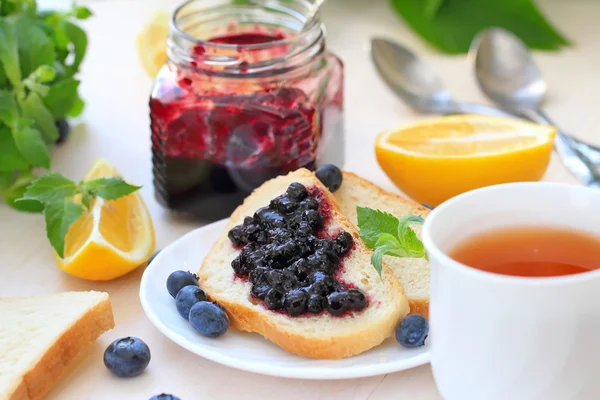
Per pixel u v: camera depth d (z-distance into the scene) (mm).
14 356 641
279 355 645
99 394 643
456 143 758
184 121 720
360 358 640
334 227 680
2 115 753
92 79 896
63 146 821
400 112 848
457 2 930
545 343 572
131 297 699
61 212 704
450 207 599
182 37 726
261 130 717
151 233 727
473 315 577
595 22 939
